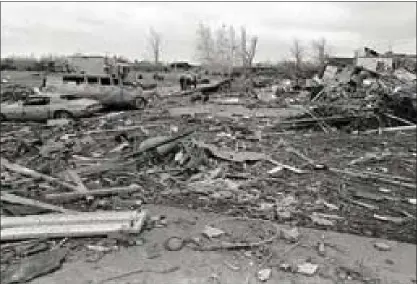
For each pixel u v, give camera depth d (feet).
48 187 27.22
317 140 44.75
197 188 26.68
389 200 24.73
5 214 22.08
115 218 20.62
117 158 34.91
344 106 59.31
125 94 74.33
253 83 136.36
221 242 18.26
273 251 17.38
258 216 21.84
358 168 32.50
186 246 17.99
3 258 16.87
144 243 18.37
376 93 74.84
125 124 56.03
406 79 97.71
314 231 19.72
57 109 61.31
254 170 31.48
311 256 16.93
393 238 18.94
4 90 98.84
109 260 16.70
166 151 34.06
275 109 77.82
